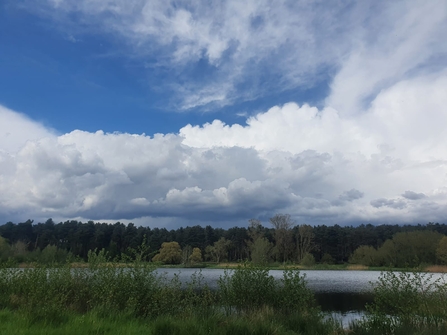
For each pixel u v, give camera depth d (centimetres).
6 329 781
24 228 10131
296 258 8488
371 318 1138
